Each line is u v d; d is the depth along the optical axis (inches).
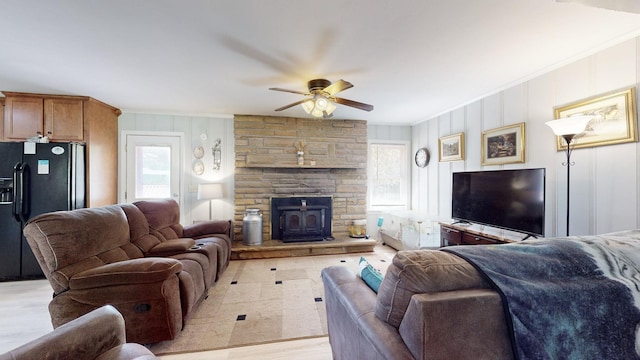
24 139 133.8
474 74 110.0
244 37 82.2
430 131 183.5
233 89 128.1
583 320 35.8
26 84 122.0
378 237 201.3
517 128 115.5
